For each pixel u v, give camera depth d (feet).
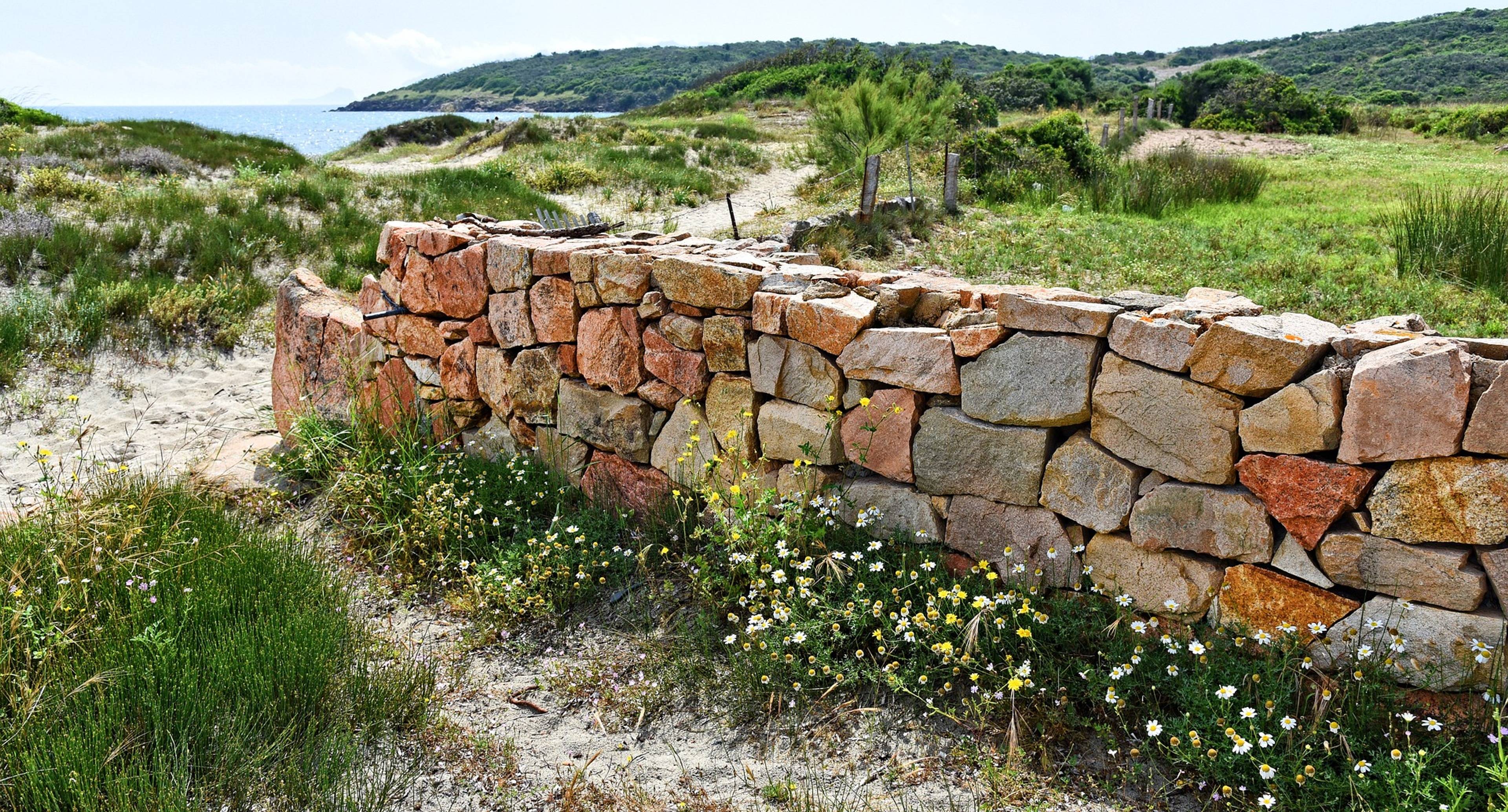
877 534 13.74
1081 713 11.07
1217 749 9.68
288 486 19.40
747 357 14.52
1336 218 35.68
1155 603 11.52
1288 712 10.11
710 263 14.66
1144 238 32.68
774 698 11.90
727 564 14.29
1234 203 42.11
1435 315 21.56
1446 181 47.96
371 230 41.88
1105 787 9.95
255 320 31.73
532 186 60.08
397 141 113.29
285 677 11.41
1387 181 49.01
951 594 11.49
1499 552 9.21
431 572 15.72
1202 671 10.68
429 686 12.22
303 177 53.88
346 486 17.33
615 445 16.56
